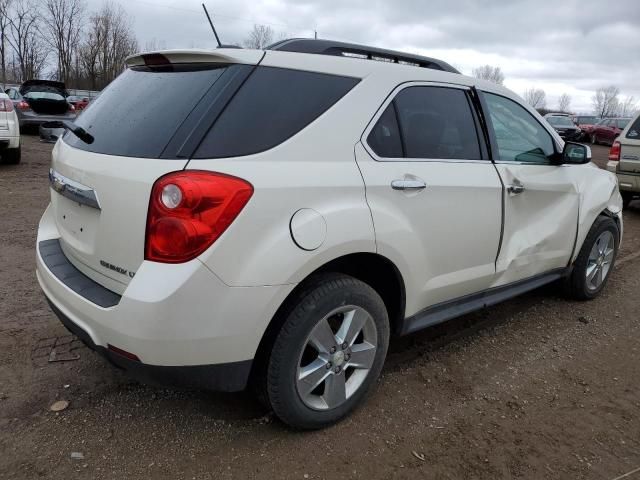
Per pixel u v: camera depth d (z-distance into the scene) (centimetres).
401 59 317
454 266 311
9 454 244
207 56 246
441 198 292
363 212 252
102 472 237
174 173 214
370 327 273
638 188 866
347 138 257
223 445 257
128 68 296
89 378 308
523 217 358
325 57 266
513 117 363
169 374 219
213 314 214
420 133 294
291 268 227
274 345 239
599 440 273
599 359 360
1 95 1003
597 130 2852
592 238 431
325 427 272
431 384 318
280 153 234
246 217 216
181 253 208
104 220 232
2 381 300
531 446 266
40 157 1193
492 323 411
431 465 249
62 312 249
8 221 629
